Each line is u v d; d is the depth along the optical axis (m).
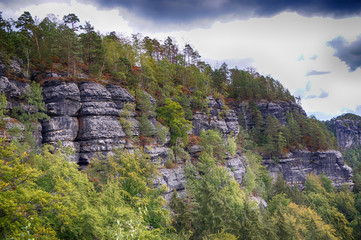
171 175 50.59
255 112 107.00
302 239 49.03
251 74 145.38
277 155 95.88
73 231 17.45
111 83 49.34
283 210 58.41
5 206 12.05
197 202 42.38
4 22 46.44
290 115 114.19
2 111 32.62
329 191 89.69
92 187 24.28
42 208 15.12
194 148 64.06
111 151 43.09
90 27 51.72
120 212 19.86
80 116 43.25
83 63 52.84
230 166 68.00
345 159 147.38
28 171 14.77
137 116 53.12
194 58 100.06
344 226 66.38
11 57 40.91
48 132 39.53
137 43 71.56
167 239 26.92
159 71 71.81
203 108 76.44
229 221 36.75
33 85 39.97
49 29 56.34
